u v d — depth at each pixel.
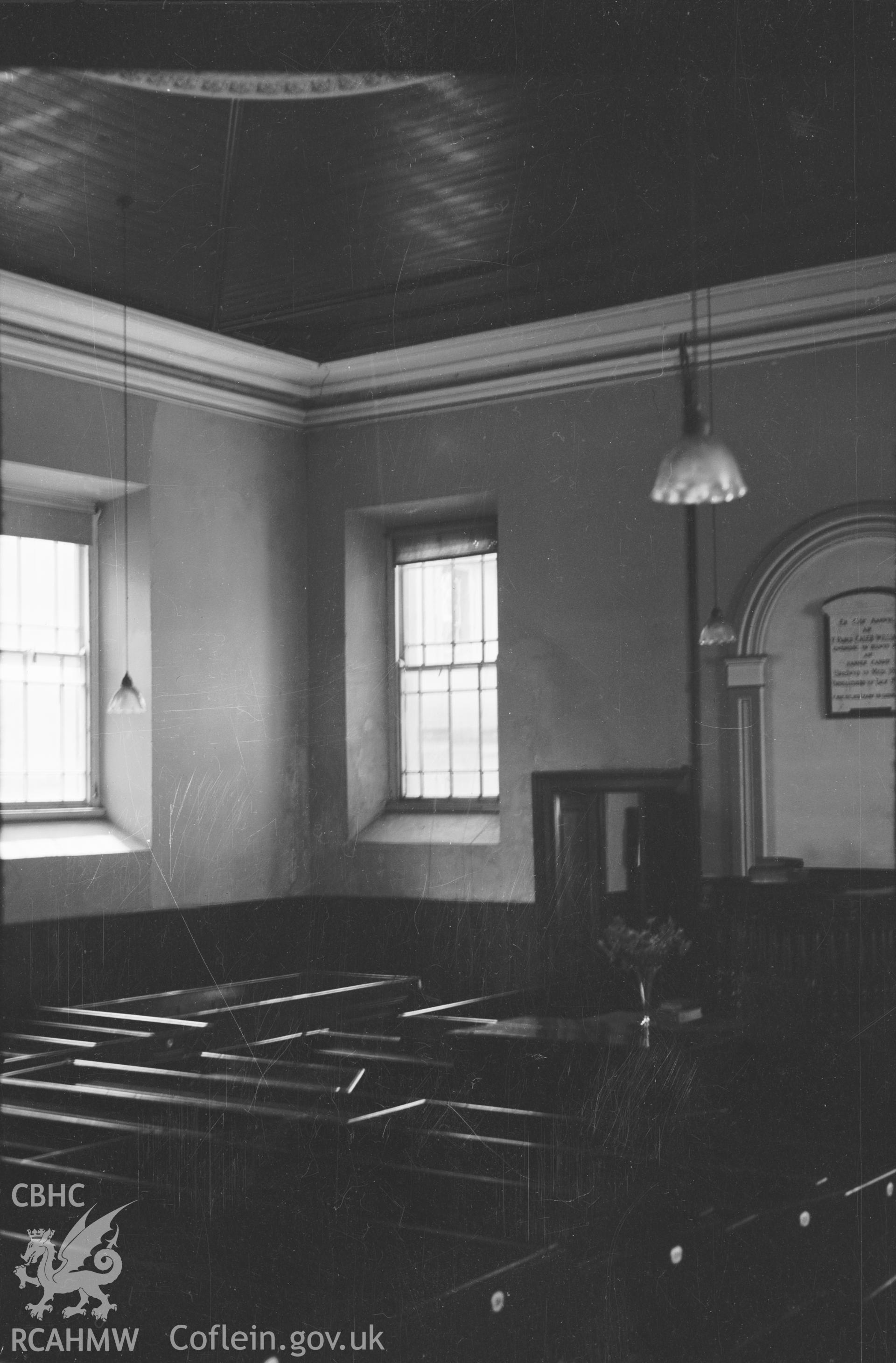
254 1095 10.21
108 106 9.62
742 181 12.13
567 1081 11.62
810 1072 12.84
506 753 11.05
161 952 9.64
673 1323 12.21
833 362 12.27
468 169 10.98
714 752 11.84
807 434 12.05
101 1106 9.66
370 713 10.38
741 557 12.05
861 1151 13.12
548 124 11.47
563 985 11.42
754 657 11.89
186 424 9.62
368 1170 10.74
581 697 11.29
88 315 9.39
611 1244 11.91
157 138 9.84
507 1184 11.34
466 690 10.83
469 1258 11.21
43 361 9.22
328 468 10.28
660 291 11.73
